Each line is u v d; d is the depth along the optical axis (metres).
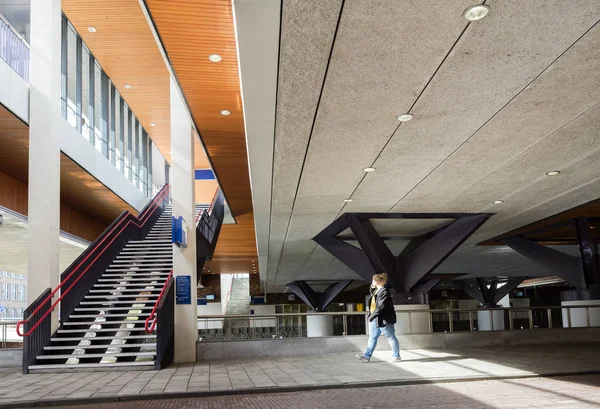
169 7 8.96
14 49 17.02
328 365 13.09
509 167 12.76
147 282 18.72
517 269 40.19
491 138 10.65
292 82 7.93
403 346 16.48
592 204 17.53
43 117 15.10
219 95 13.34
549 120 9.77
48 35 15.45
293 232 20.88
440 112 9.23
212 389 9.97
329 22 6.35
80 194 24.59
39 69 15.27
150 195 37.28
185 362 14.97
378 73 7.73
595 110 9.36
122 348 15.02
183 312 15.40
